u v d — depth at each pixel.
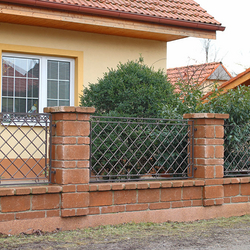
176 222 6.02
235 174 6.90
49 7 7.97
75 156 5.31
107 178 6.75
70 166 5.27
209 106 7.30
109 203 5.59
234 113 6.96
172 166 6.72
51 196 5.20
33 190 5.03
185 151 6.39
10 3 7.69
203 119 6.28
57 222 5.22
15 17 8.08
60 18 8.18
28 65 8.98
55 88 9.27
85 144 5.39
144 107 7.59
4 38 8.52
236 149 6.95
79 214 5.31
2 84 8.68
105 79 7.90
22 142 8.66
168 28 9.44
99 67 9.59
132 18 8.86
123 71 7.93
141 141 6.15
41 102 9.08
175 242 4.91
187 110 7.37
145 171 6.83
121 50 9.88
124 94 7.48
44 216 5.15
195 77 16.14
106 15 8.59
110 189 5.54
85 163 5.38
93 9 8.38
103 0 9.22
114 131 6.14
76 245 4.66
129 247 4.64
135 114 7.29
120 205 5.67
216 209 6.41
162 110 7.11
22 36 8.70
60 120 5.30
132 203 5.76
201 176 6.30
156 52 10.34
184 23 9.43
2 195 4.86
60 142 5.29
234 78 10.95
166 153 6.66
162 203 5.98
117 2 9.47
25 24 8.69
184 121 6.70
